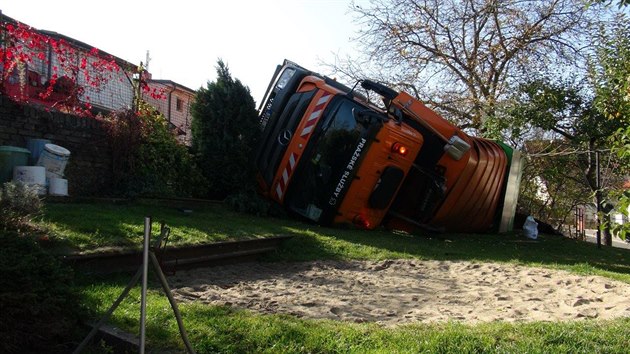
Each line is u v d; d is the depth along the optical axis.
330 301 6.32
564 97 18.86
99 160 10.51
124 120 10.88
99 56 12.87
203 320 4.70
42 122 9.51
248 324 4.71
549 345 4.48
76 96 11.65
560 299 6.88
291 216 12.26
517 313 6.03
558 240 16.19
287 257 9.05
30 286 3.97
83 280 5.58
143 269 3.29
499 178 14.86
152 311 4.77
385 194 11.50
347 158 11.27
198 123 12.81
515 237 15.46
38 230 5.95
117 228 7.19
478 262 9.70
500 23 21.61
